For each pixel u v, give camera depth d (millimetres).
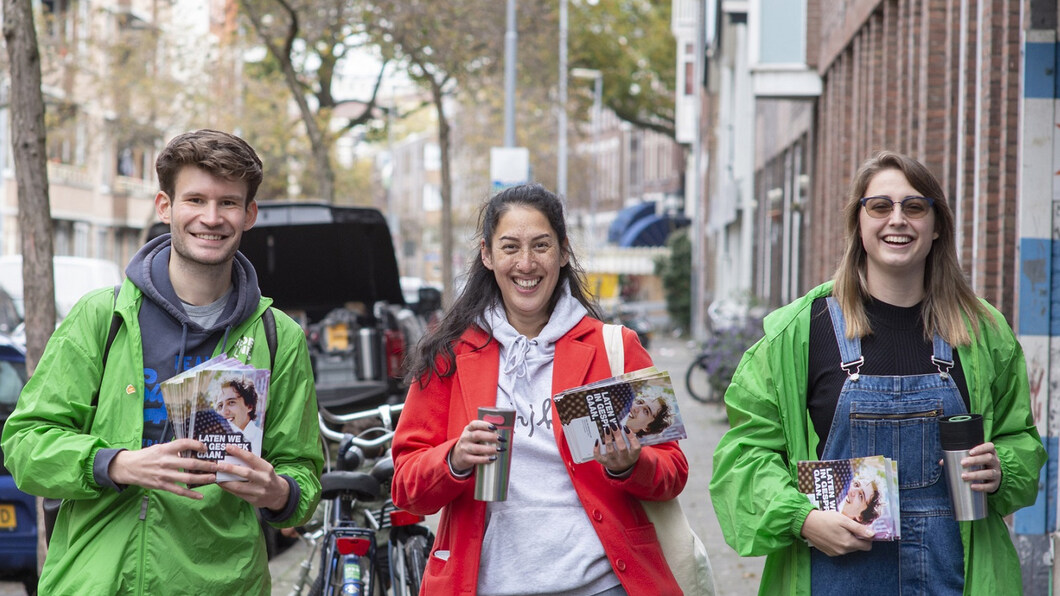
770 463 3605
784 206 23406
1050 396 6820
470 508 3594
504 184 20359
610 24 46812
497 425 3434
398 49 23578
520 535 3574
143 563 3406
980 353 3574
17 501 7145
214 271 3568
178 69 33875
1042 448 3629
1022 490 3537
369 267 11625
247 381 3318
